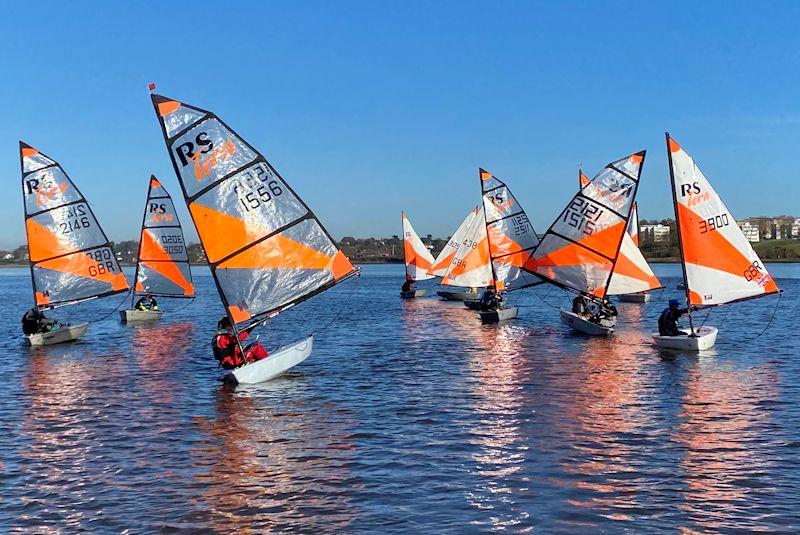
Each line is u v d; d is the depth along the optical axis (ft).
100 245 117.29
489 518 33.78
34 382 72.79
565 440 46.85
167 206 156.76
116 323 143.13
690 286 88.53
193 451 45.91
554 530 32.30
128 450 46.37
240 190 70.33
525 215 145.28
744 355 85.10
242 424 52.95
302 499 36.78
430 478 39.65
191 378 73.77
